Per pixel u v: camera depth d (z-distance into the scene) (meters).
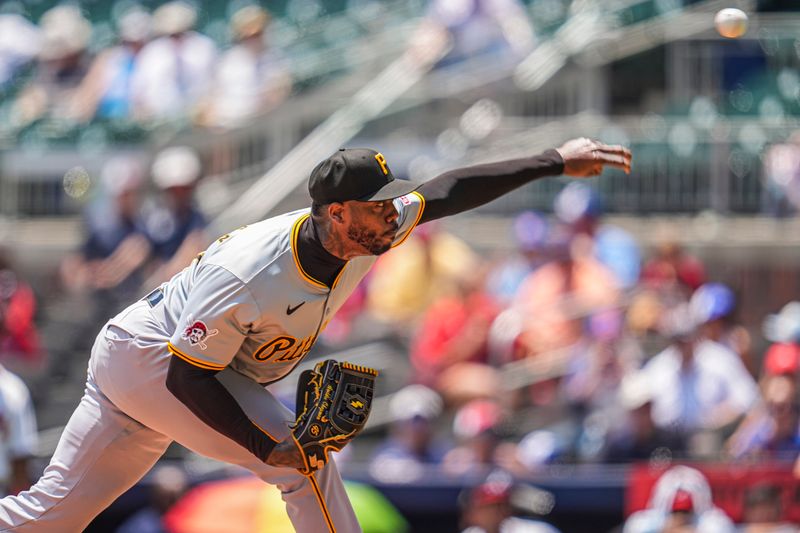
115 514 25.52
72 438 13.99
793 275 37.19
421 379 29.78
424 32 40.41
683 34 39.88
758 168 37.59
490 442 26.55
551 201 37.88
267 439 12.89
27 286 36.06
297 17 47.75
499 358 30.47
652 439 27.02
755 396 27.97
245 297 12.55
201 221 33.31
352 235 12.39
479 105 39.88
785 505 24.95
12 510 14.03
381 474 26.05
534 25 42.56
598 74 40.97
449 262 33.81
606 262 32.62
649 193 37.84
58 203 39.72
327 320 13.44
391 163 38.47
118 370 13.45
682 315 29.58
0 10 48.19
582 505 25.23
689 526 24.48
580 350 29.52
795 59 39.06
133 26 41.03
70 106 41.38
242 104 39.34
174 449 29.27
